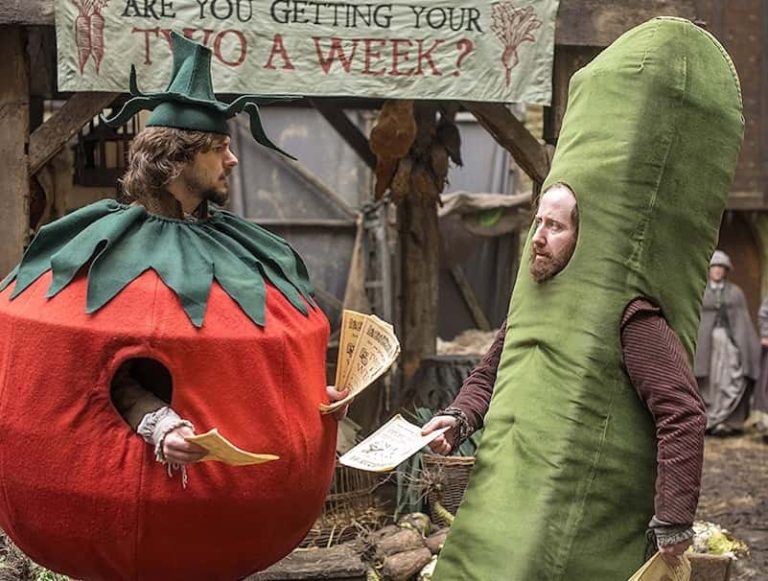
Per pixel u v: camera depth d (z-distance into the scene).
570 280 2.94
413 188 6.34
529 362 3.00
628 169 2.91
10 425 2.55
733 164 3.05
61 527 2.56
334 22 4.91
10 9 4.73
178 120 2.68
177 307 2.53
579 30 5.21
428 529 4.78
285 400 2.64
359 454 2.94
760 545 6.06
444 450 3.11
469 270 11.78
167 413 2.46
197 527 2.57
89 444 2.51
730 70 3.08
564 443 2.86
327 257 11.49
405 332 7.14
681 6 5.27
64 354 2.50
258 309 2.62
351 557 4.27
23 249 4.93
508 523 2.90
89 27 4.73
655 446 2.91
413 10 4.96
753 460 8.57
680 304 2.95
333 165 11.95
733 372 9.56
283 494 2.65
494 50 5.03
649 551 2.91
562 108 5.34
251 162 11.63
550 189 3.00
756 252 11.30
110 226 2.61
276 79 4.89
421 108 6.31
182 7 4.79
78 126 4.93
